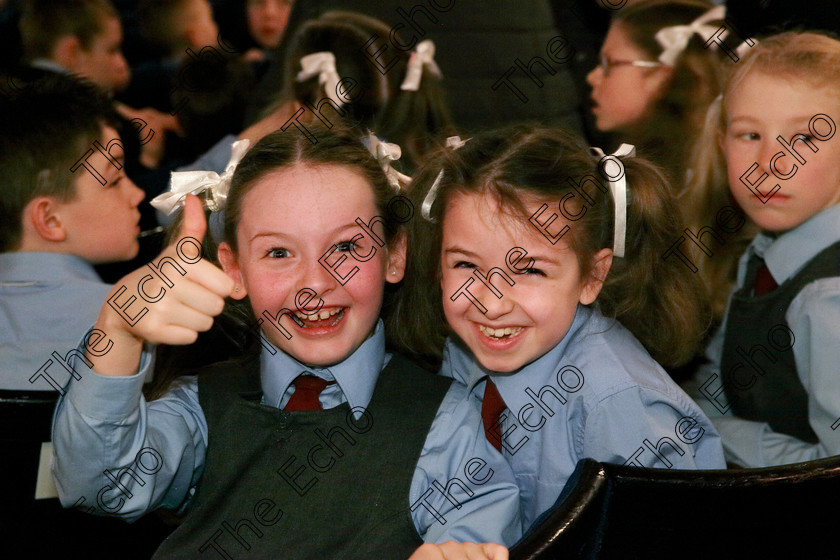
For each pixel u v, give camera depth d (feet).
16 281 5.40
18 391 3.76
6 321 5.17
